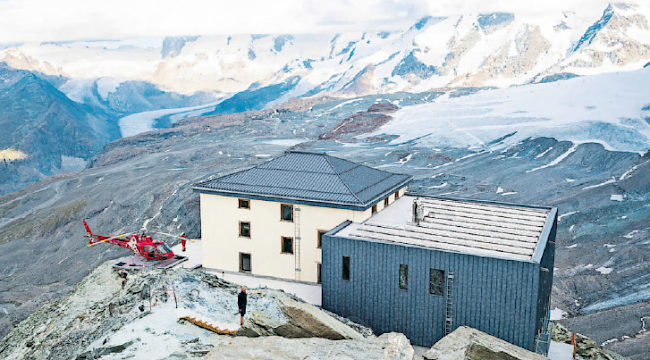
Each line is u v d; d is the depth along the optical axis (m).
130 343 21.77
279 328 21.50
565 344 32.75
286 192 35.31
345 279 29.89
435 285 27.70
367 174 39.56
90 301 33.56
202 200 37.53
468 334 23.31
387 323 29.17
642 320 50.31
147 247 38.97
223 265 37.75
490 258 26.22
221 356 17.62
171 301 27.50
